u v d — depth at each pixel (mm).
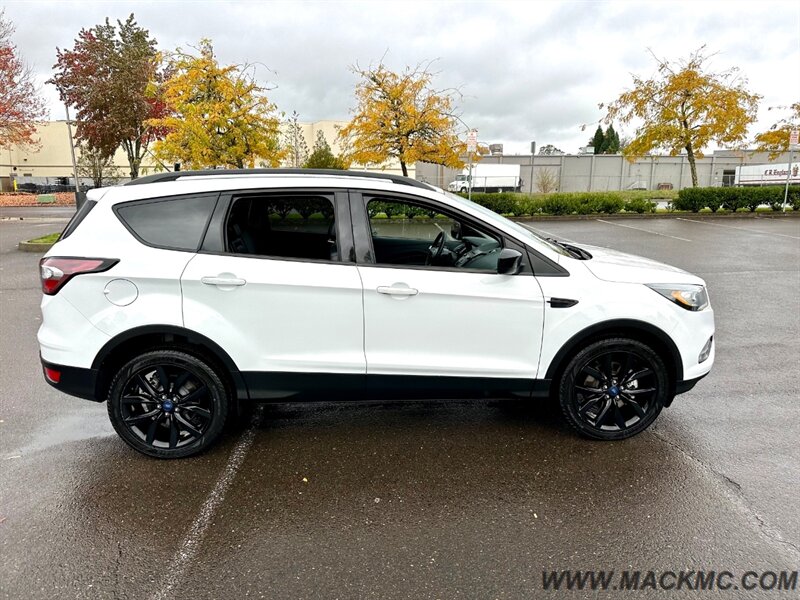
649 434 3736
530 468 3326
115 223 3256
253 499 3031
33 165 46875
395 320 3328
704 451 3504
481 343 3398
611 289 3406
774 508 2902
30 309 7277
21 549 2619
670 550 2596
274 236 3477
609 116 23844
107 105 27031
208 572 2465
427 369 3389
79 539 2691
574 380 3494
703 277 9234
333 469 3338
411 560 2539
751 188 21734
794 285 8578
